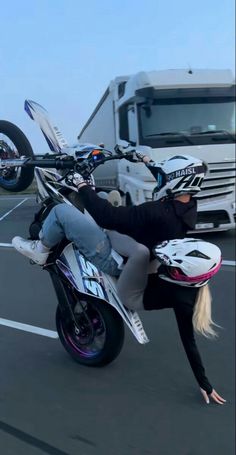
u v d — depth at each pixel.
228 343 3.94
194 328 3.37
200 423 2.82
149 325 4.34
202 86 8.77
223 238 8.41
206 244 3.04
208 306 3.12
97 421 2.81
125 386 3.30
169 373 3.49
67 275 3.58
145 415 2.91
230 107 8.84
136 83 8.59
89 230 3.34
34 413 2.88
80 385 3.28
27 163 3.08
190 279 2.96
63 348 3.84
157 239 3.26
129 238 3.31
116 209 3.24
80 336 3.67
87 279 3.48
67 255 3.59
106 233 3.43
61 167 3.35
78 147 3.47
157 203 3.29
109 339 3.49
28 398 3.07
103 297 3.40
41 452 2.51
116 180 8.31
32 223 3.60
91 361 3.56
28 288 4.01
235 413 2.94
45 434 2.67
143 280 3.26
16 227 3.51
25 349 3.74
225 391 3.22
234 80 8.95
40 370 3.48
